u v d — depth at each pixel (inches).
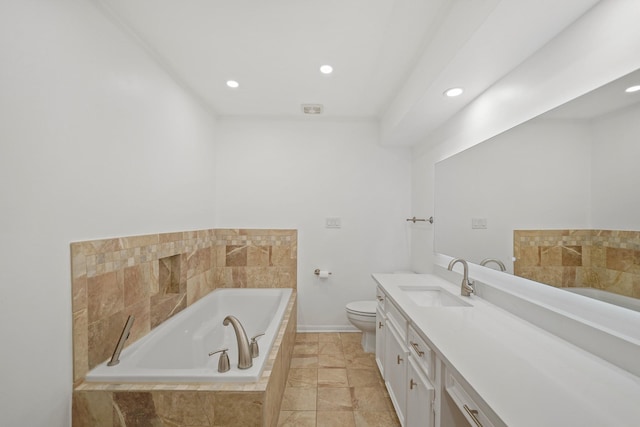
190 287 93.9
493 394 29.9
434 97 72.3
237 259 117.6
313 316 119.7
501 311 57.4
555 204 47.6
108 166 58.4
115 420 50.3
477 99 71.6
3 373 39.3
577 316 43.3
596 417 26.5
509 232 59.2
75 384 50.3
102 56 56.5
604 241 39.6
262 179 118.3
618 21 37.5
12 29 40.1
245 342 56.6
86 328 52.5
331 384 82.3
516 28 45.6
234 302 111.1
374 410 71.4
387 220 120.2
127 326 58.1
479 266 70.1
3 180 39.1
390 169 120.6
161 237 77.0
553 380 32.8
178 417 50.3
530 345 42.0
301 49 71.0
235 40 67.7
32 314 43.1
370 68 79.3
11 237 40.1
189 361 81.7
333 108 109.0
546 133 49.7
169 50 71.8
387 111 106.9
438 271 93.4
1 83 38.8
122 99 62.3
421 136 106.7
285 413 70.0
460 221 79.7
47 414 45.4
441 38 59.6
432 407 44.7
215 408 50.0
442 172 92.1
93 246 54.1
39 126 44.0
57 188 47.1
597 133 40.5
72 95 49.9
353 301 119.5
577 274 43.7
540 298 50.9
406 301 63.8
